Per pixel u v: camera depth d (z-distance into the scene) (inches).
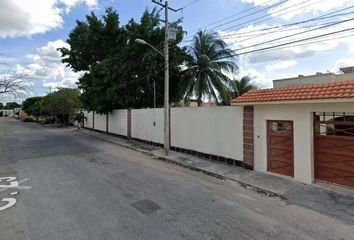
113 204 235.9
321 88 283.0
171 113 542.3
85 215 210.8
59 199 248.5
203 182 317.4
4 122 2014.0
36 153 524.7
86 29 933.8
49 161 440.1
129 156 499.8
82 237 174.6
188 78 818.2
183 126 506.3
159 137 601.3
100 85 802.8
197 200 250.2
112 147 625.3
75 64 1047.0
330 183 287.7
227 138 406.6
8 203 238.5
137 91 820.6
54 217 206.8
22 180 317.1
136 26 797.2
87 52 975.0
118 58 796.6
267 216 213.9
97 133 983.6
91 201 243.1
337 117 282.5
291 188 283.6
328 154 288.4
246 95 368.8
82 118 1221.7
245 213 219.5
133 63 789.2
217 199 254.5
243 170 366.3
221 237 176.4
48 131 1110.4
